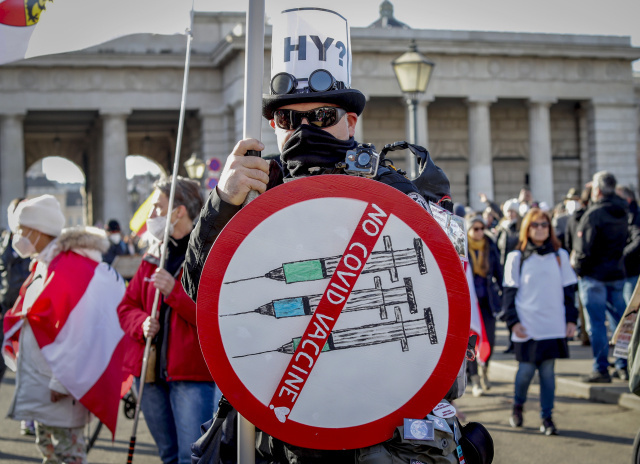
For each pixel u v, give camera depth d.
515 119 50.69
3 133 44.59
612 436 7.83
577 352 13.02
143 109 45.88
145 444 8.41
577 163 51.06
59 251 5.77
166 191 5.32
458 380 2.43
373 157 2.48
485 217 20.16
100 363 5.55
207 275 2.29
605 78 47.31
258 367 2.27
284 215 2.28
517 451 7.35
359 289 2.26
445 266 2.26
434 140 49.19
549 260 7.98
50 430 5.52
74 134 57.47
